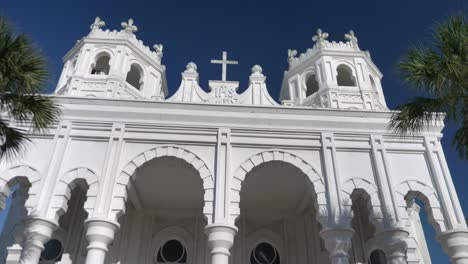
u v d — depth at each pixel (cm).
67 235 1659
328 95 1805
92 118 1444
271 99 1645
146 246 1780
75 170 1354
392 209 1344
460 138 972
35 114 974
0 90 911
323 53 1959
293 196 1797
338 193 1352
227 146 1409
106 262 1606
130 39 1955
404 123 1040
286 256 1792
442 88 952
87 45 1895
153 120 1448
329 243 1259
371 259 1723
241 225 1852
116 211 1283
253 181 1673
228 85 1675
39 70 942
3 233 1656
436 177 1418
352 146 1455
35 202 1280
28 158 1363
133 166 1372
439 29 976
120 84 1778
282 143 1439
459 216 1332
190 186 1709
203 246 1797
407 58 991
